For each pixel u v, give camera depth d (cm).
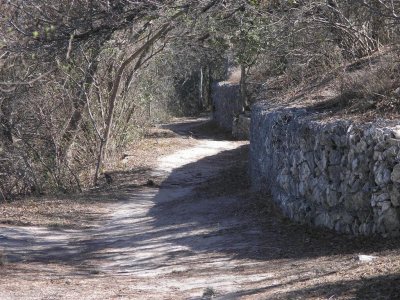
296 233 1319
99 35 1277
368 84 1361
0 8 1262
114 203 1977
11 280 1135
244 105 3722
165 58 2931
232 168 2475
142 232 1555
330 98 1555
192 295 949
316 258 1114
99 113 2578
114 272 1220
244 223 1480
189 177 2414
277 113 1616
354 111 1322
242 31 1736
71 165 2455
